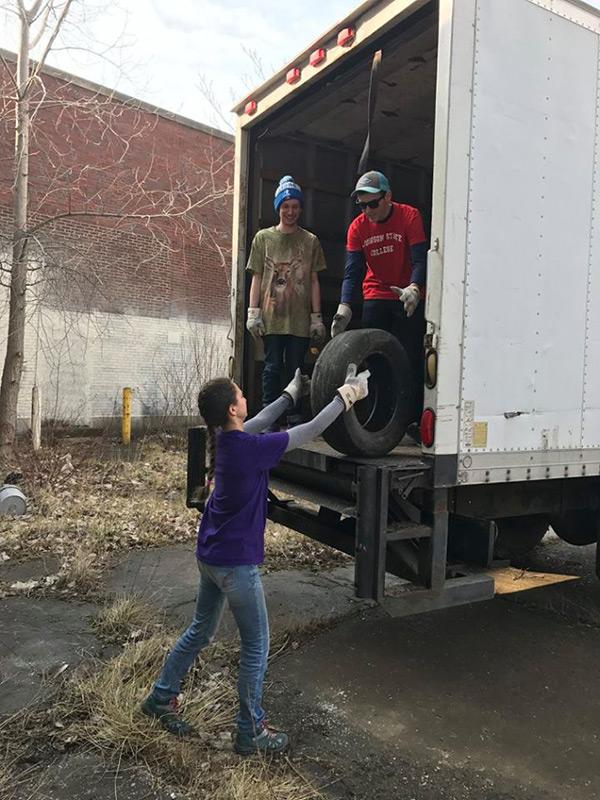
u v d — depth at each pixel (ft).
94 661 11.44
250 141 16.70
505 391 10.90
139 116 41.91
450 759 9.04
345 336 11.41
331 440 11.18
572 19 11.44
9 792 8.04
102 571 16.78
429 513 10.46
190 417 46.06
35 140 38.19
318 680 11.34
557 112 11.34
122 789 8.13
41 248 29.27
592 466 12.16
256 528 8.75
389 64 13.83
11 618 13.51
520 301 11.03
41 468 27.66
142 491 26.40
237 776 8.19
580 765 8.96
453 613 14.75
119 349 44.55
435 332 10.17
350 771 8.73
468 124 10.28
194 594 15.17
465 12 10.18
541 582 17.01
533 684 11.38
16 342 29.84
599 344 12.20
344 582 16.48
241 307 16.81
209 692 10.10
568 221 11.60
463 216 10.31
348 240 14.96
